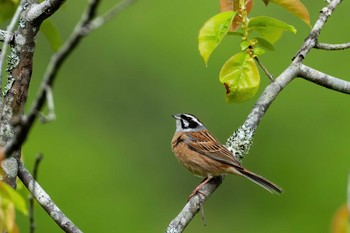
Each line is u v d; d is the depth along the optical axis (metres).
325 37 16.47
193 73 17.55
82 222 15.73
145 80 17.92
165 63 17.88
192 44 17.84
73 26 17.78
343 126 16.42
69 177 16.27
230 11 7.10
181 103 17.55
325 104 16.58
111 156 17.25
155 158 17.34
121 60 18.14
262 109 7.92
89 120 17.70
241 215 16.22
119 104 18.08
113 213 16.08
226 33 7.04
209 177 8.40
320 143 16.44
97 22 4.43
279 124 16.64
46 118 4.74
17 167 6.84
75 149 16.86
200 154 9.15
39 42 17.97
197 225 16.12
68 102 17.95
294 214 16.09
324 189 16.09
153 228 16.27
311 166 16.31
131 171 17.16
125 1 4.44
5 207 5.35
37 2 7.08
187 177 17.06
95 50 18.17
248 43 7.37
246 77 7.41
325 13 7.82
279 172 16.48
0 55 6.71
